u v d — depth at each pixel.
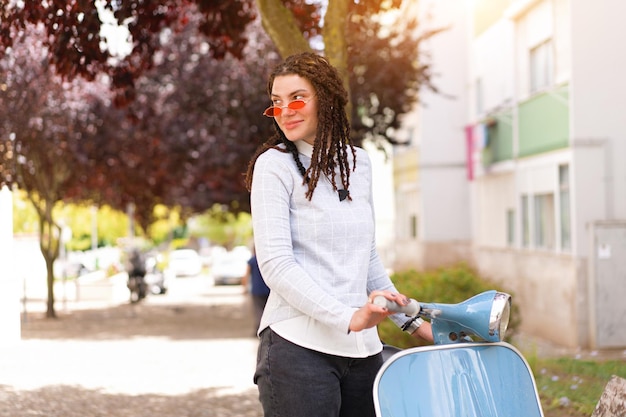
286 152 3.29
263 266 3.13
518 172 19.75
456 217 27.92
